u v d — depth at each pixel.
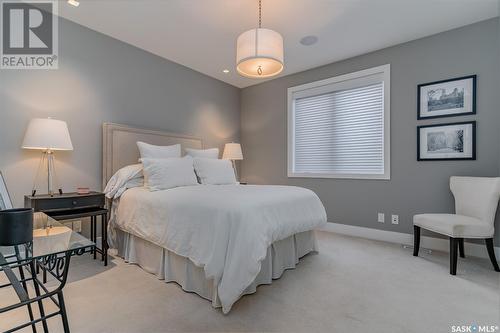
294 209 2.21
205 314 1.58
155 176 2.52
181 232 1.87
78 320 1.50
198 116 4.10
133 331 1.41
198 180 3.11
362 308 1.66
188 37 3.02
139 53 3.30
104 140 2.91
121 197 2.58
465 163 2.72
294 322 1.51
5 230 0.90
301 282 2.04
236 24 2.73
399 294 1.84
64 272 1.02
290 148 4.18
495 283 2.02
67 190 2.67
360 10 2.47
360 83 3.46
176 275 1.99
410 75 3.06
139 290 1.89
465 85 2.71
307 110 4.04
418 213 3.00
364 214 3.42
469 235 2.23
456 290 1.90
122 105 3.13
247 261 1.57
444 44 2.84
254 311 1.62
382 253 2.74
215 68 3.97
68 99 2.68
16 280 1.01
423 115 2.96
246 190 2.38
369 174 3.37
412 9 2.45
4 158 2.30
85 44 2.80
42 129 2.22
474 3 2.35
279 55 2.10
